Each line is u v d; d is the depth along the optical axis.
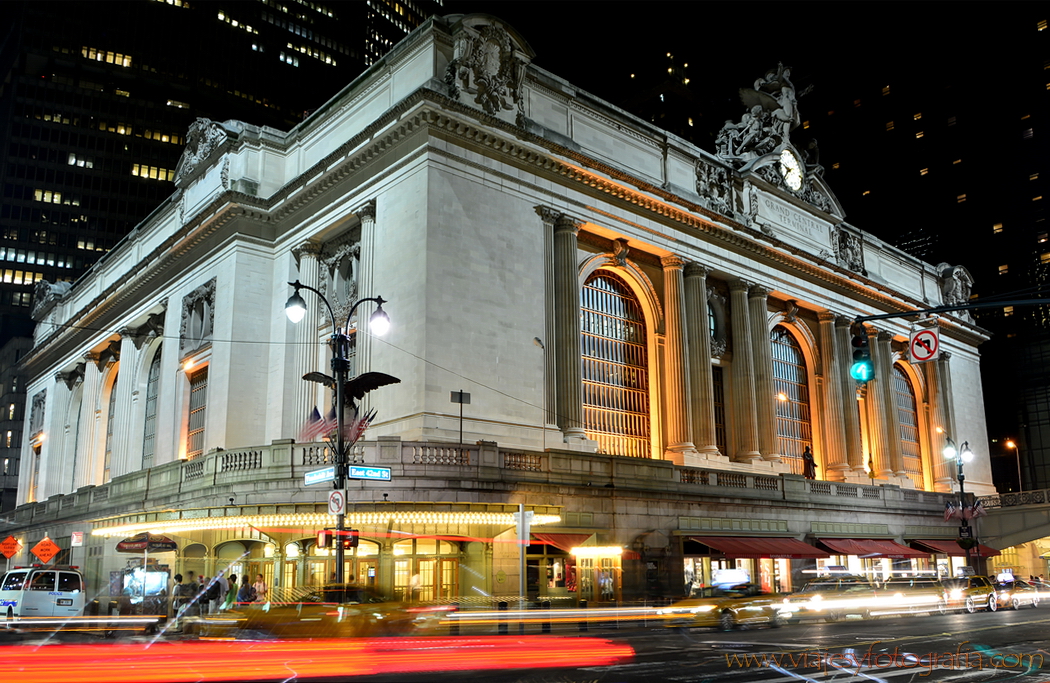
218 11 142.12
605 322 51.47
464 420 40.03
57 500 60.97
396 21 168.25
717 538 42.88
